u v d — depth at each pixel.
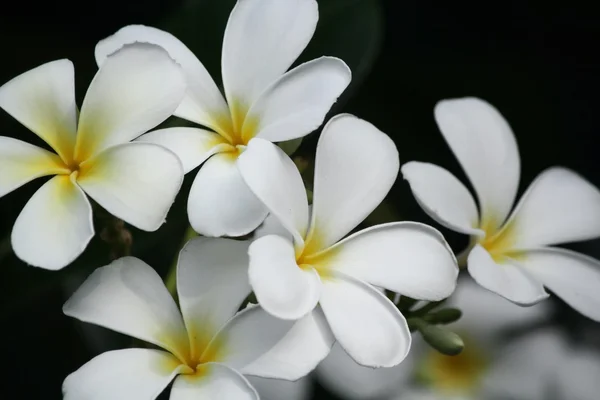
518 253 0.72
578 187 0.74
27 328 0.80
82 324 0.78
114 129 0.66
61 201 0.65
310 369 0.64
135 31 0.69
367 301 0.65
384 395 0.78
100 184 0.65
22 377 0.80
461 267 0.72
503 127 0.74
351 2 0.79
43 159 0.66
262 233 0.66
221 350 0.65
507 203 0.73
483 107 0.74
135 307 0.65
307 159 0.77
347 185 0.66
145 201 0.64
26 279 0.75
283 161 0.65
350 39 0.78
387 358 0.64
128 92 0.66
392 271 0.66
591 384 0.80
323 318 0.65
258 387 0.77
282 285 0.63
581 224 0.73
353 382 0.78
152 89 0.66
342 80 0.67
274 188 0.64
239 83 0.68
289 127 0.66
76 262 0.75
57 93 0.67
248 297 0.68
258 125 0.67
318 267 0.66
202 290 0.66
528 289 0.69
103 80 0.66
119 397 0.64
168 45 0.69
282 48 0.68
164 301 0.66
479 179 0.72
